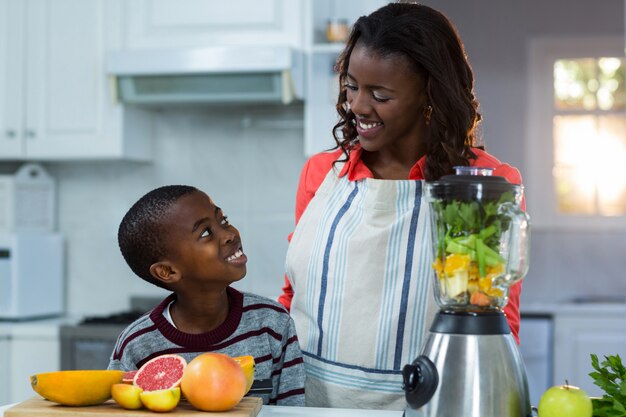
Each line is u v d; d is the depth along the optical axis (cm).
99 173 367
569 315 386
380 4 332
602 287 447
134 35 325
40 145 334
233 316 129
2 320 331
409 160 141
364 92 131
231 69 305
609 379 109
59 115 332
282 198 354
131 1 325
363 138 134
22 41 334
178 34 321
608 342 384
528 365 385
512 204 103
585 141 450
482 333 104
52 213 364
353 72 130
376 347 135
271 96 309
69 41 331
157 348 125
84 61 329
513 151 452
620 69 446
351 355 136
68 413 104
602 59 447
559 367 386
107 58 318
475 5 453
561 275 449
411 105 132
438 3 454
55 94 332
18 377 315
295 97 311
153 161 362
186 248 121
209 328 128
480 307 105
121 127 328
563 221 449
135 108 340
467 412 103
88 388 106
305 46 314
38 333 313
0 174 373
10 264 327
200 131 359
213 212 124
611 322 384
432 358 106
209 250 121
